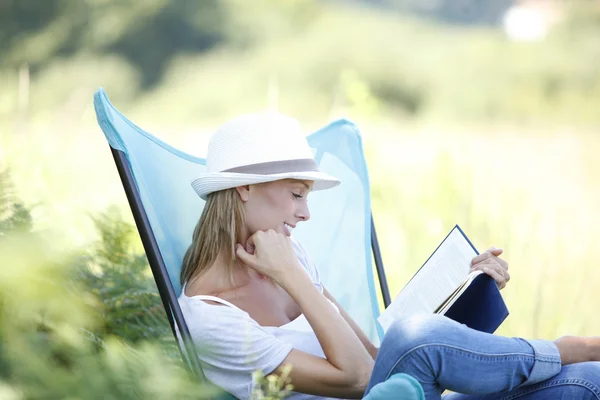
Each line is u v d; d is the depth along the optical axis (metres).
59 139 6.88
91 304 3.72
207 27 36.69
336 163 4.65
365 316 4.39
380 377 3.12
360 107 9.91
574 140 25.52
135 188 3.54
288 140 3.66
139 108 33.41
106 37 34.03
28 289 2.33
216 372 3.42
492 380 3.13
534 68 38.97
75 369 2.40
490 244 6.87
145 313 4.03
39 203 4.21
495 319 3.54
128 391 2.32
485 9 43.91
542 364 3.19
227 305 3.49
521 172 16.62
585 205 13.32
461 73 39.00
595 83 37.88
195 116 33.84
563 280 6.63
